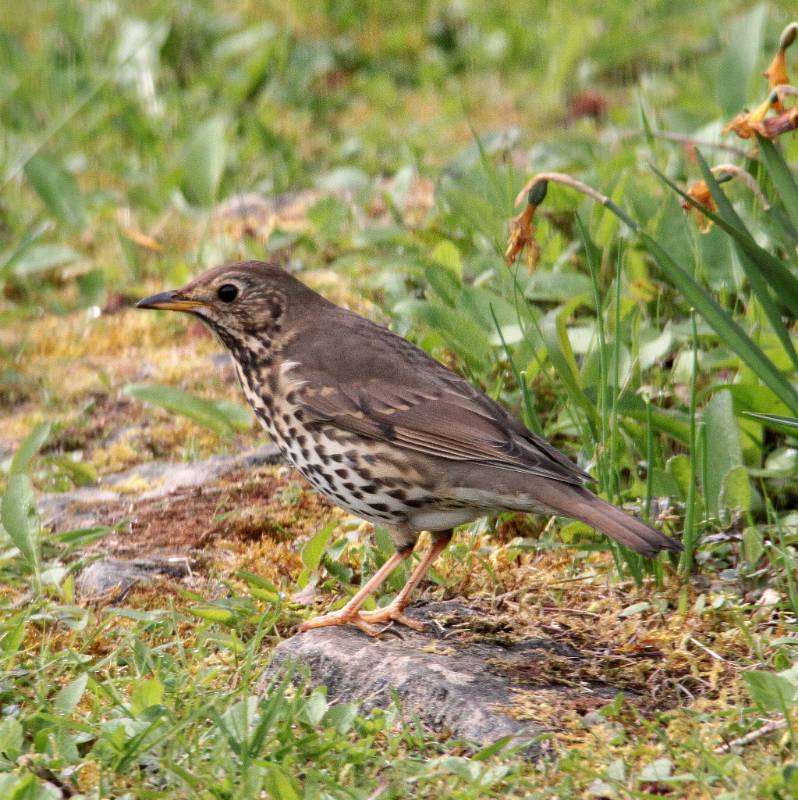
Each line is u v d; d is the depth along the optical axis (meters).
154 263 15.66
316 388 9.85
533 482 9.16
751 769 7.51
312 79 19.86
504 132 17.05
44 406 13.29
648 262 12.99
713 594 9.65
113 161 17.89
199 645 9.13
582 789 7.50
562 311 11.61
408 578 10.15
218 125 15.85
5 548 10.63
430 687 8.45
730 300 12.38
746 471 9.72
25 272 15.30
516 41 20.33
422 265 13.52
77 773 7.64
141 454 12.46
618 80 19.56
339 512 11.15
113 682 8.65
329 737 7.92
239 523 11.01
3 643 9.02
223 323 10.39
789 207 9.95
